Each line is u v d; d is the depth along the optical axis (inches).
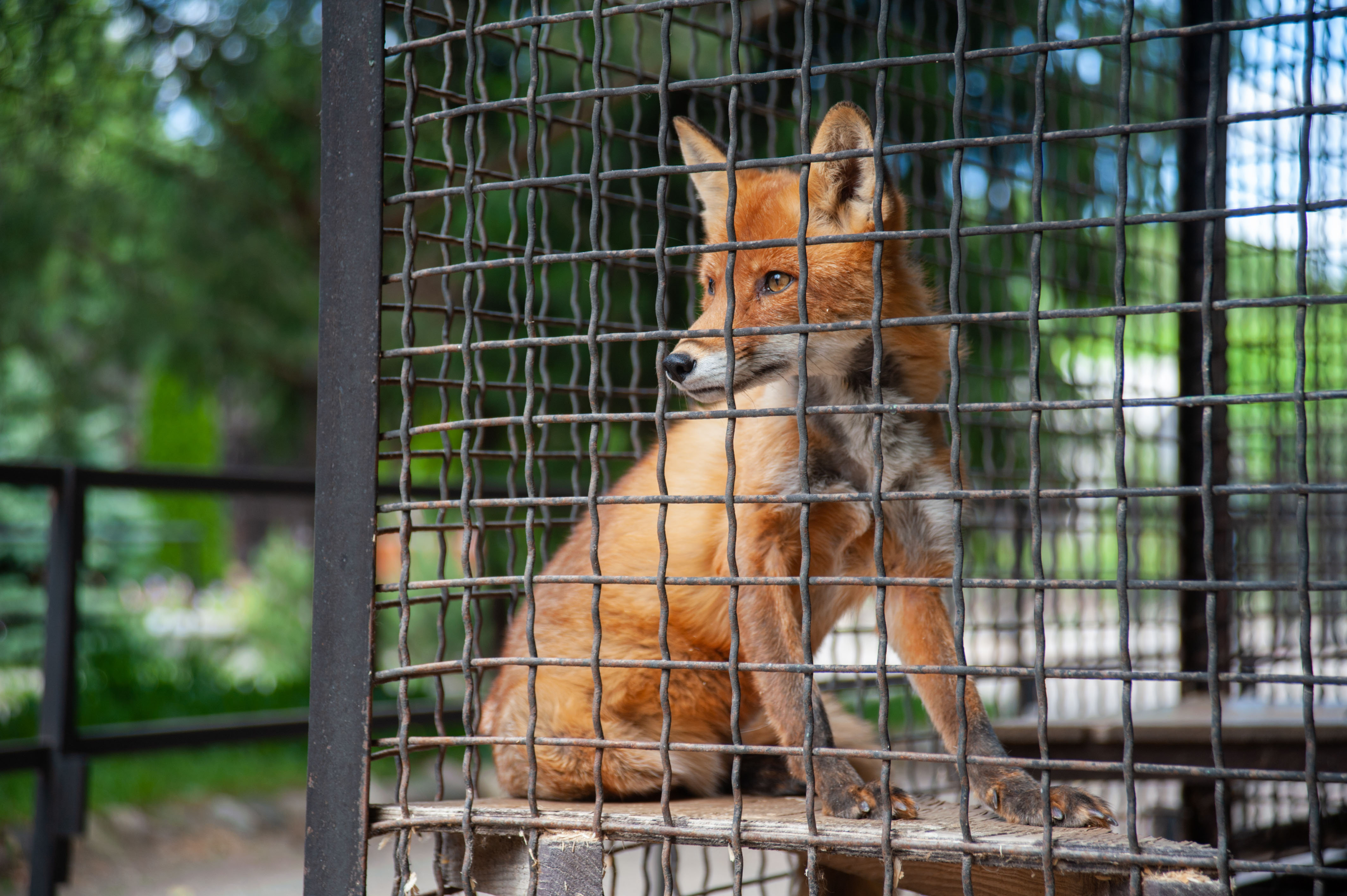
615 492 137.2
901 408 76.5
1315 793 65.3
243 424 771.4
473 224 90.4
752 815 94.3
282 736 228.2
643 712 122.0
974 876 95.5
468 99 91.0
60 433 456.8
